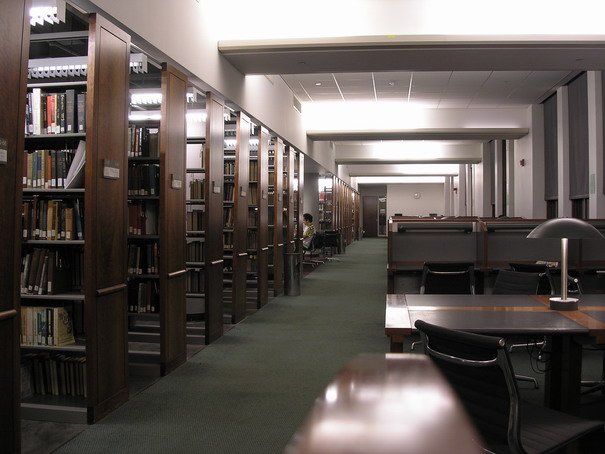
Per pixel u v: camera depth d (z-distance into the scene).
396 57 5.86
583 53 5.66
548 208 10.71
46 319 3.39
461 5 5.59
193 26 4.98
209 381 4.05
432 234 5.65
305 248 13.28
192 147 5.80
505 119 11.29
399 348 2.63
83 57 3.57
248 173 6.89
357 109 11.44
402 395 0.37
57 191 3.34
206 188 5.30
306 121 11.45
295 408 3.47
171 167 4.31
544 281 5.02
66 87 3.54
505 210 13.90
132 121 5.02
